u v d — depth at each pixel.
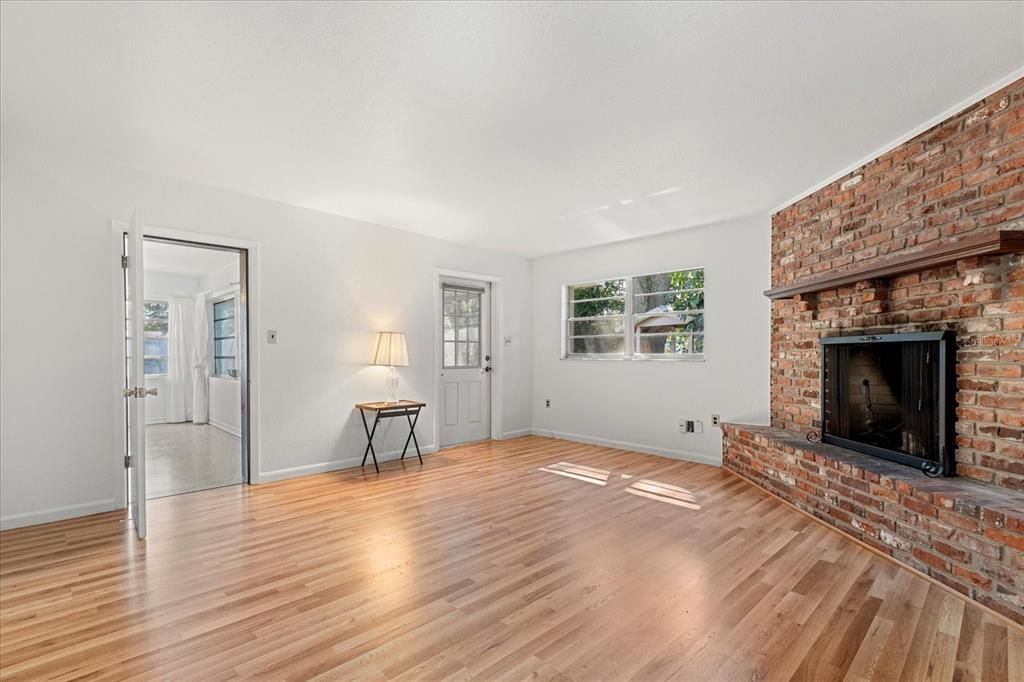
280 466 4.12
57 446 3.12
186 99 2.42
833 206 3.48
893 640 1.84
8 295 2.98
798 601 2.13
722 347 4.66
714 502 3.52
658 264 5.18
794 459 3.40
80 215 3.20
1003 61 2.10
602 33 1.90
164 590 2.22
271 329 4.07
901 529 2.48
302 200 4.05
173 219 3.54
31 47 1.98
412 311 5.08
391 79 2.23
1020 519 1.92
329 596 2.17
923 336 2.60
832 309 3.49
